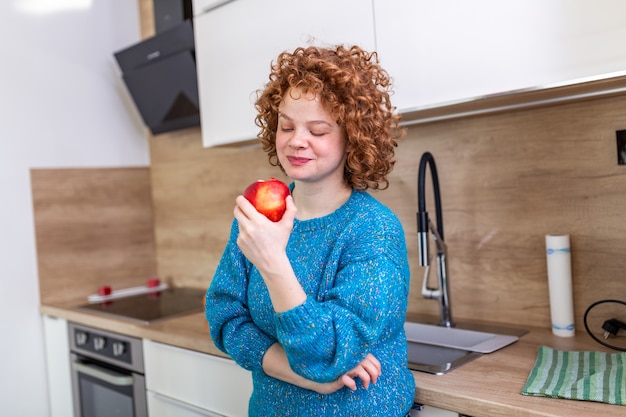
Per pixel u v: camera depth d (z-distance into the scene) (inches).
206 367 67.4
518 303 64.7
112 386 81.7
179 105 91.0
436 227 67.1
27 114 92.9
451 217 69.4
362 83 39.6
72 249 98.1
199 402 68.6
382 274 36.8
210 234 99.7
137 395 77.5
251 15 71.6
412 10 55.9
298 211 43.9
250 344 42.0
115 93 104.1
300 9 65.6
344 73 38.5
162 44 87.7
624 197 56.2
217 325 44.2
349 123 38.7
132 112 106.8
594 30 45.2
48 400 94.6
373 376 38.3
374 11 58.8
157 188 108.9
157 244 109.9
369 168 40.9
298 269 40.8
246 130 74.1
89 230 100.4
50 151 95.5
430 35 54.9
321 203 42.3
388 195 74.5
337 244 39.4
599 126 57.2
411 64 56.5
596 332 59.1
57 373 92.4
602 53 44.9
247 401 62.7
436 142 69.7
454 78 53.6
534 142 61.9
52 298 95.4
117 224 104.5
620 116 55.8
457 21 52.9
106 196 103.0
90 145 100.7
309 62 39.3
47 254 94.9
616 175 56.6
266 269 34.6
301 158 39.3
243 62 73.3
